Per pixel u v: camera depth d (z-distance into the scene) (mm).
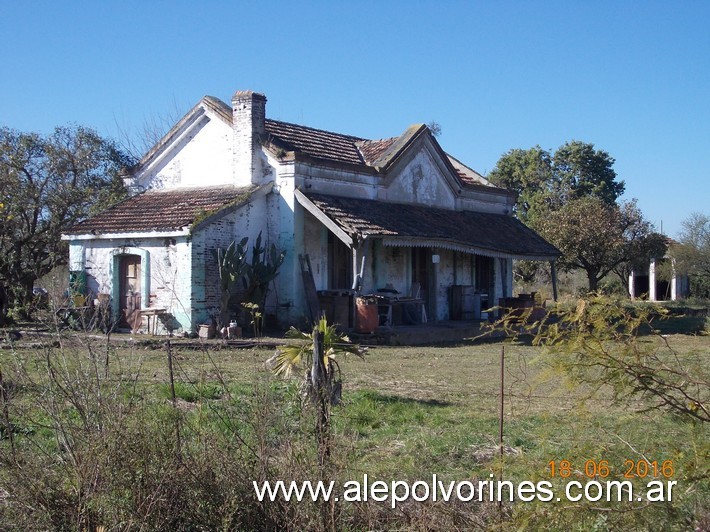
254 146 22609
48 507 5586
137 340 16203
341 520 5645
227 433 6172
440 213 26750
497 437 8875
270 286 22219
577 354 4730
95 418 5770
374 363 16469
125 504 5562
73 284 21875
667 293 49250
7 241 24750
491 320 26312
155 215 21797
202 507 5668
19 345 8648
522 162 62406
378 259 24547
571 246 39312
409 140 26047
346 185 23688
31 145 26141
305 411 6145
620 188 62906
